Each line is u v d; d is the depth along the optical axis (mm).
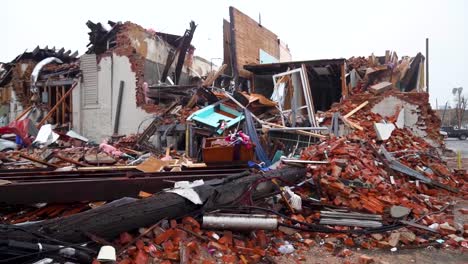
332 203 6145
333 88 19359
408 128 12680
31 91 18891
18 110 19609
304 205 6168
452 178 9094
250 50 19531
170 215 4574
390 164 8195
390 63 17094
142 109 16172
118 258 3820
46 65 19141
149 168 7234
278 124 12797
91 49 18000
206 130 12070
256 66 16922
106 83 16922
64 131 17219
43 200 5379
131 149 13000
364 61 17828
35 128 15227
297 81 15766
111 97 16828
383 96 13133
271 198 6043
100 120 17016
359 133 11023
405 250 5008
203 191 4953
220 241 4590
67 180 5738
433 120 12875
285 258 4652
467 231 5469
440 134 12539
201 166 7266
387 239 5195
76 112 17375
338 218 5602
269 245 4926
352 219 5566
